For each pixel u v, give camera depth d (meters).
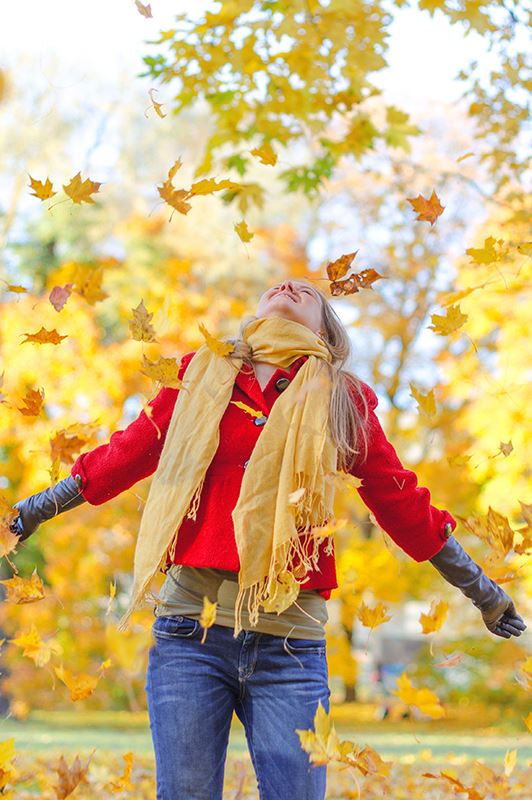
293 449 2.15
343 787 4.88
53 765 5.19
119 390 10.47
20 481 11.41
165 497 2.18
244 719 2.18
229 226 14.12
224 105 4.53
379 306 12.91
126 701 17.16
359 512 12.54
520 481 8.39
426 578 14.07
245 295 14.20
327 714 2.07
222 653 2.12
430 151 9.12
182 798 2.07
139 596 2.14
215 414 2.22
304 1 4.01
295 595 2.07
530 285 6.96
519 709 15.84
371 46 4.16
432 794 4.46
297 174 4.95
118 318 12.30
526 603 9.80
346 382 2.31
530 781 4.52
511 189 5.09
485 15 3.93
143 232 13.61
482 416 8.60
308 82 4.34
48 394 10.34
